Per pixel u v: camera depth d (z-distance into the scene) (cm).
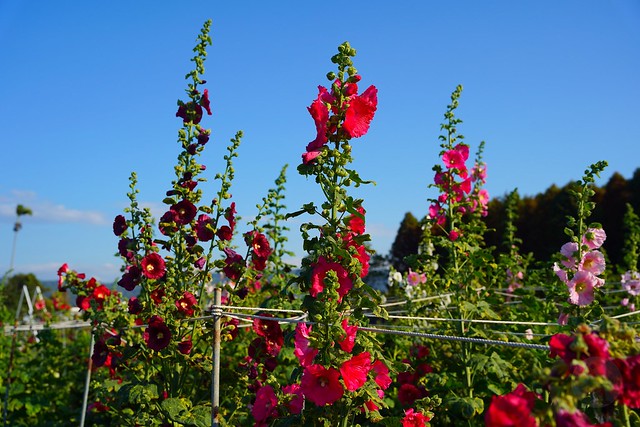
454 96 617
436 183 613
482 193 733
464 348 552
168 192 493
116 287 609
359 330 374
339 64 387
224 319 488
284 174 723
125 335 571
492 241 2819
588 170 428
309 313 367
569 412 210
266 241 515
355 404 359
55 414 884
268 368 503
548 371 222
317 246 371
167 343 459
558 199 2653
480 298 613
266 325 499
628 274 830
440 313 644
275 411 381
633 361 229
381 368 367
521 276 909
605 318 241
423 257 600
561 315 433
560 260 441
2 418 862
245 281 517
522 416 212
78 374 963
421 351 604
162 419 469
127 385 466
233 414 471
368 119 380
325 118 378
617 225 2695
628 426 259
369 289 374
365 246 394
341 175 375
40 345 959
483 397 573
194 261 491
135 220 509
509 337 638
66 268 601
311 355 339
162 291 492
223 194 495
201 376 518
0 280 1389
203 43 518
